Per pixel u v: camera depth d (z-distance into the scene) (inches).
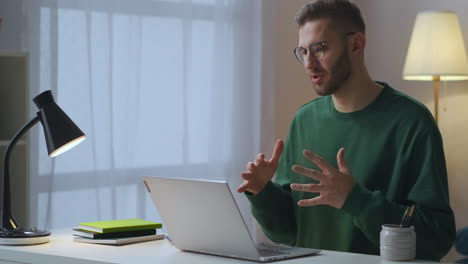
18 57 115.2
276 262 66.3
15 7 125.8
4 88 117.3
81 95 129.6
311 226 87.6
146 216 139.6
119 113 135.9
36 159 125.4
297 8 169.3
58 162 127.7
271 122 161.3
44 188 126.2
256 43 157.4
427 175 77.7
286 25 166.4
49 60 125.8
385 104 84.2
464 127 163.6
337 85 82.4
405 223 67.8
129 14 136.3
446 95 166.1
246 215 155.5
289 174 93.7
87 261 68.6
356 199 70.5
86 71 130.0
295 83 169.0
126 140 136.3
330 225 85.7
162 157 141.9
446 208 76.6
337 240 85.0
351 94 85.0
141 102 139.2
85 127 130.2
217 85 150.6
